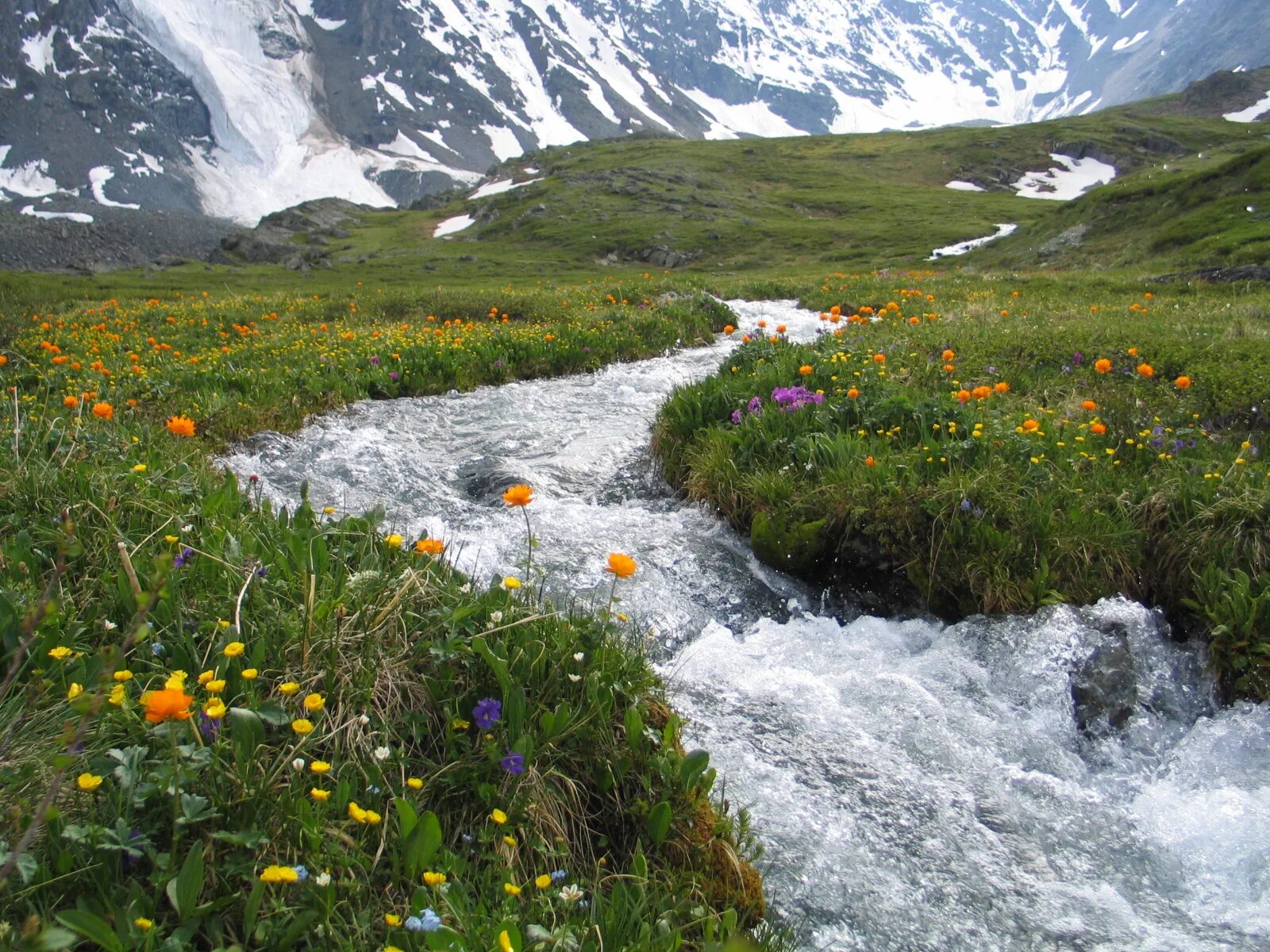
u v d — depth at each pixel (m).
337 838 2.36
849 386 8.16
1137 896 3.21
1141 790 3.93
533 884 2.54
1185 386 7.34
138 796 2.25
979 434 6.35
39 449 4.69
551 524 6.59
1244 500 5.22
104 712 2.57
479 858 2.58
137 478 4.38
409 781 2.55
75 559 3.53
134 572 3.15
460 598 3.50
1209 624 4.80
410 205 141.12
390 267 80.69
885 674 4.59
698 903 2.63
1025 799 3.68
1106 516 5.41
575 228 90.38
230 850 2.28
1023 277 28.97
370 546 3.90
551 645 3.28
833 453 6.38
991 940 2.93
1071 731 4.29
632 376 12.50
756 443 6.96
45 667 2.87
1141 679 4.59
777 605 5.71
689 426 7.97
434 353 11.98
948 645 4.91
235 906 2.14
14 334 15.04
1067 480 5.88
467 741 2.87
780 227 86.12
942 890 3.13
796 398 7.59
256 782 2.42
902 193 104.88
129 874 2.22
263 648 2.90
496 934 2.15
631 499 7.57
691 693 4.34
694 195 100.88
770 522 6.06
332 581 3.41
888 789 3.63
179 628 3.01
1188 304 18.66
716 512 6.78
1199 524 5.26
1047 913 3.07
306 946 2.10
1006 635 4.84
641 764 3.04
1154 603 5.23
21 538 3.49
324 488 7.22
